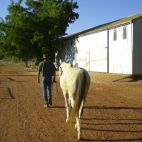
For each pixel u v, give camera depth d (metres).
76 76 6.95
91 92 15.85
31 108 11.06
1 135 7.39
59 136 7.26
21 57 45.66
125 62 26.64
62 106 11.48
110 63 29.84
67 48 45.56
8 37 42.69
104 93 15.40
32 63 70.38
